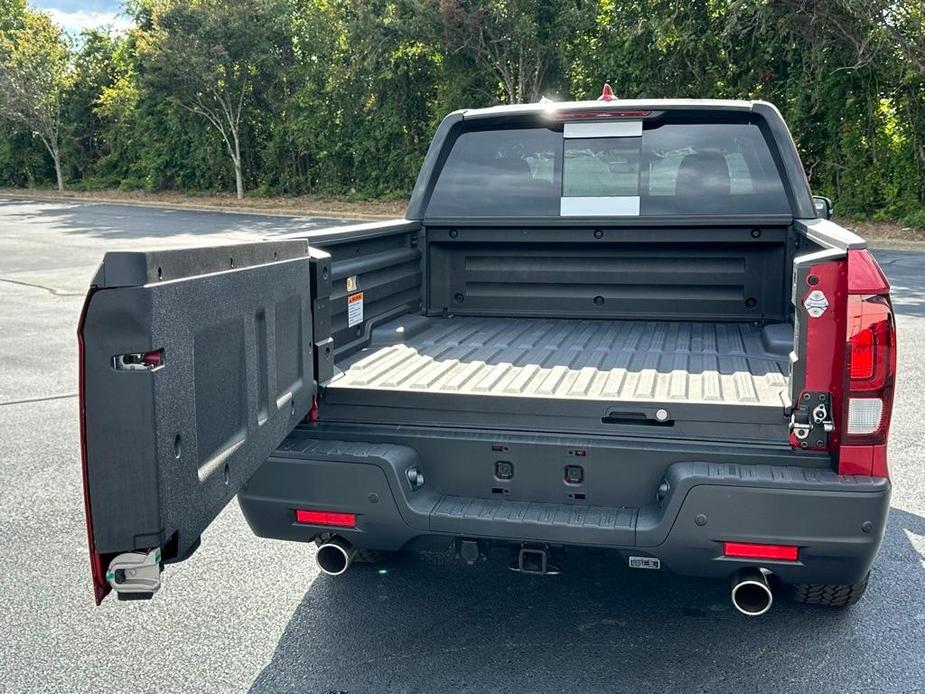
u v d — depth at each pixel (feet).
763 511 8.91
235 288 7.66
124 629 11.56
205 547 14.28
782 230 13.98
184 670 10.52
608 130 14.25
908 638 11.05
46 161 158.81
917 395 22.74
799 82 70.95
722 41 72.84
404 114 101.81
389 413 10.27
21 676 10.43
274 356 8.72
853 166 70.49
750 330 14.21
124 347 6.07
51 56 146.41
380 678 10.26
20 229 85.35
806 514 8.83
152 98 118.73
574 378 10.73
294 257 9.34
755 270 14.43
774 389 10.00
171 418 6.46
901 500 15.70
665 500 9.26
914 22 64.18
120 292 6.01
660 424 9.56
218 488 7.37
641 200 14.30
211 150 122.31
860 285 8.59
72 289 46.39
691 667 10.39
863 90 68.69
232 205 110.11
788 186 13.87
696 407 9.38
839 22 65.36
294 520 10.40
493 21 84.84
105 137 147.02
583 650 10.82
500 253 15.25
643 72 77.92
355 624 11.60
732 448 9.32
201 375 7.05
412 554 13.85
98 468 6.19
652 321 14.99
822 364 8.91
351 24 95.30
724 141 14.02
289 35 110.63
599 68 81.66
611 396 9.73
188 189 129.49
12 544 14.35
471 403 9.98
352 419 10.38
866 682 10.05
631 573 13.07
